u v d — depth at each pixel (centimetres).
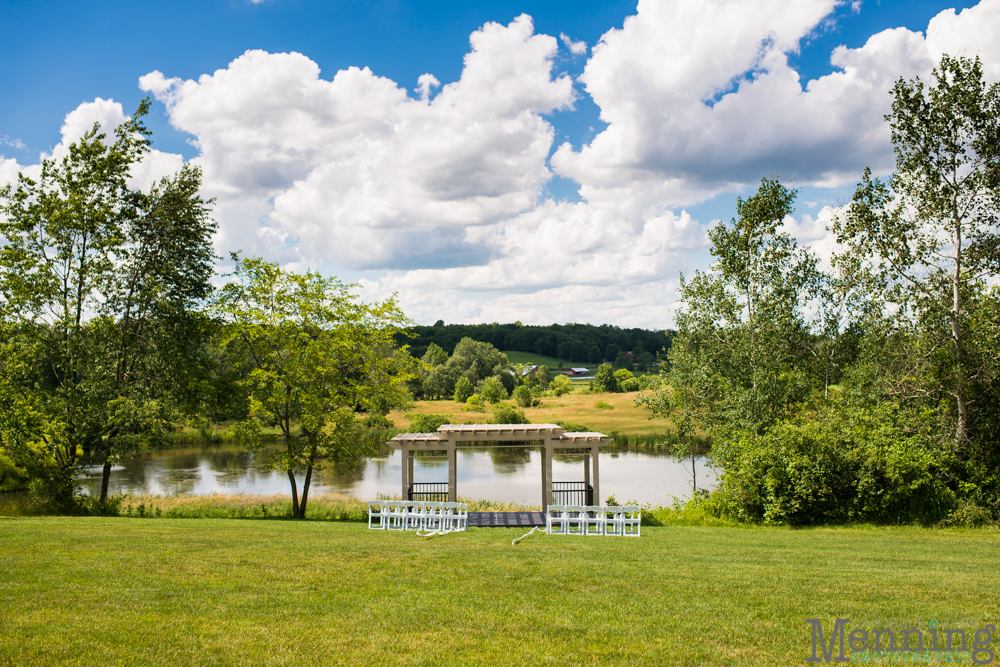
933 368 2141
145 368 2458
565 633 658
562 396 10050
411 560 1030
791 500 1839
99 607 686
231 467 4212
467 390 9488
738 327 2727
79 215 2270
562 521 1569
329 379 2289
